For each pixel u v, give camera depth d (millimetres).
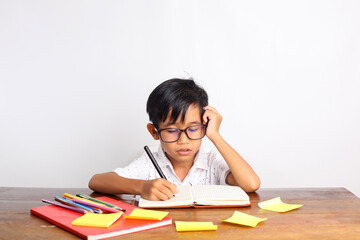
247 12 2125
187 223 879
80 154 2178
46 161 2182
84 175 2191
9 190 1274
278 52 2143
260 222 912
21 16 2113
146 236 812
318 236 813
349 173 2203
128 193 1154
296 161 2199
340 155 2197
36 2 2113
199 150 1561
